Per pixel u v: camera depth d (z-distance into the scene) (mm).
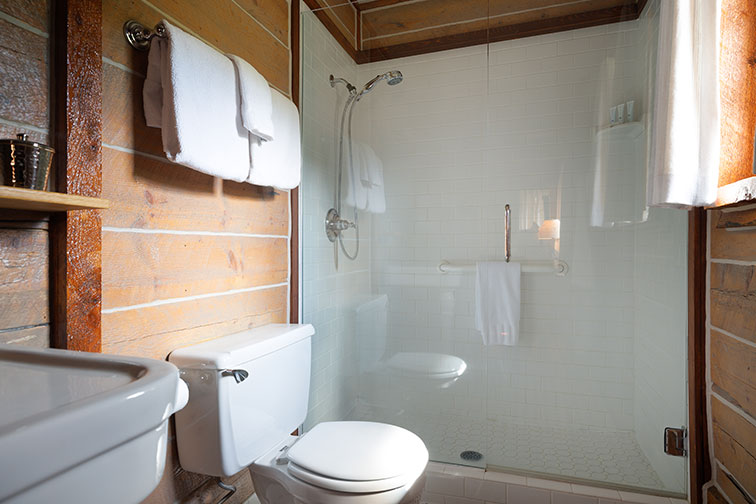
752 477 1115
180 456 1170
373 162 2014
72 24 903
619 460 1675
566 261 1899
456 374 1908
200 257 1320
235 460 1144
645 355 1765
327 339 1958
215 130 1158
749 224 1134
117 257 1042
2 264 805
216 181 1397
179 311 1230
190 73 1084
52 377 559
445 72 1995
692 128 1160
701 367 1421
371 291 1992
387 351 1962
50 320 888
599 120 1860
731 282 1251
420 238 1987
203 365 1124
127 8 1077
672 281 1589
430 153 2000
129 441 440
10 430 320
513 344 1926
